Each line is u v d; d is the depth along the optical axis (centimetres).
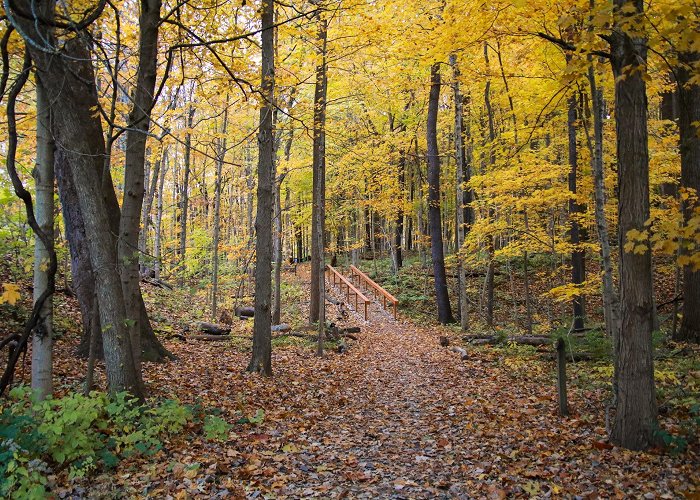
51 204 504
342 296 2175
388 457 520
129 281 632
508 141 1305
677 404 593
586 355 931
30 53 468
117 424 479
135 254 603
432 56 776
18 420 411
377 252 3388
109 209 805
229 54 791
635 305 495
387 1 866
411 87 1339
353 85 1212
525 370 903
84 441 417
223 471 442
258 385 779
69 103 491
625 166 488
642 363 493
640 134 480
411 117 1948
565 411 633
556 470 457
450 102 1998
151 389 666
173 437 502
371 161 1625
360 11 809
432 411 704
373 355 1167
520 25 671
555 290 952
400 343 1339
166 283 1933
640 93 480
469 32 692
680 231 376
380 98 1521
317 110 1077
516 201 1114
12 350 500
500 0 605
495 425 611
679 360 788
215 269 1580
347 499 408
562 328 976
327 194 2086
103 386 648
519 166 1103
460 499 410
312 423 626
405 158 1972
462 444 554
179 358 923
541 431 574
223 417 600
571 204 1359
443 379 902
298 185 2327
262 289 873
